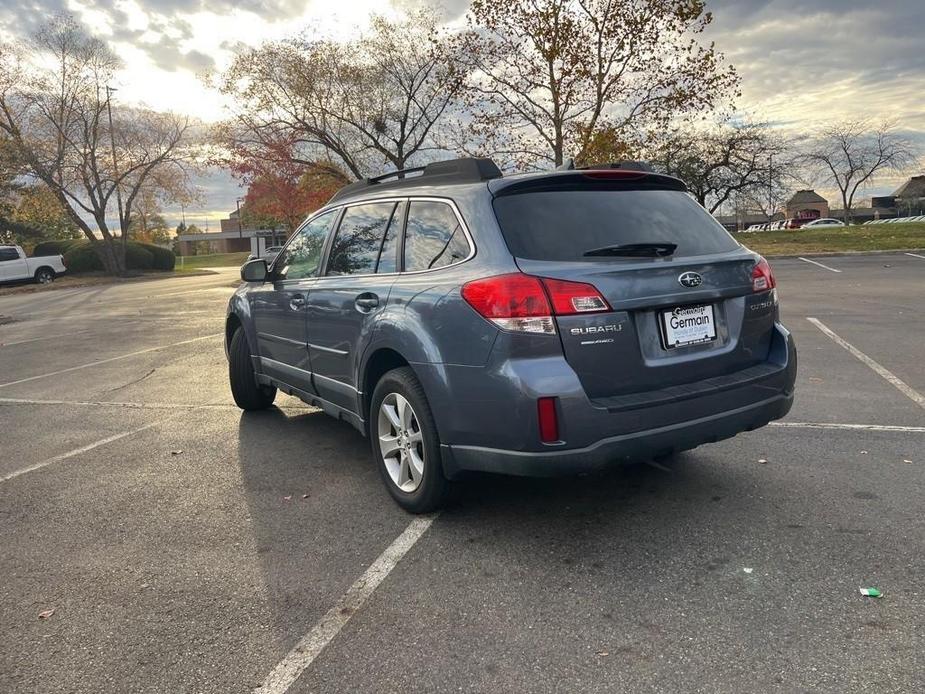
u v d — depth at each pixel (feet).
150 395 23.98
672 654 8.14
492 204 11.15
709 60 69.31
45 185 119.24
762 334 12.14
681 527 11.50
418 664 8.21
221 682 8.05
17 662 8.57
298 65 91.25
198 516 12.97
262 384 19.47
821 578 9.68
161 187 125.08
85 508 13.60
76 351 35.88
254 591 10.11
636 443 10.32
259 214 112.88
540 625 8.89
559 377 9.96
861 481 13.05
